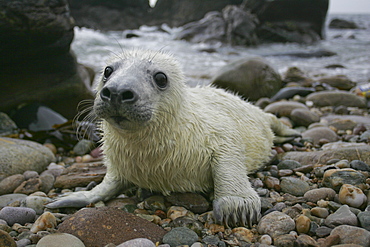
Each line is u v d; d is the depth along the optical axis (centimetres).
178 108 68
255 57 154
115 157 70
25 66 115
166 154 67
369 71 221
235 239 60
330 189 70
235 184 68
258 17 418
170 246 59
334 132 102
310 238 58
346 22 609
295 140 99
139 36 459
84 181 80
